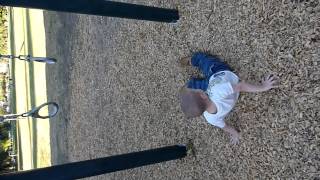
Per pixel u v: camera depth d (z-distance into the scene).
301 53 1.48
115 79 2.79
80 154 3.46
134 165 1.83
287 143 1.53
